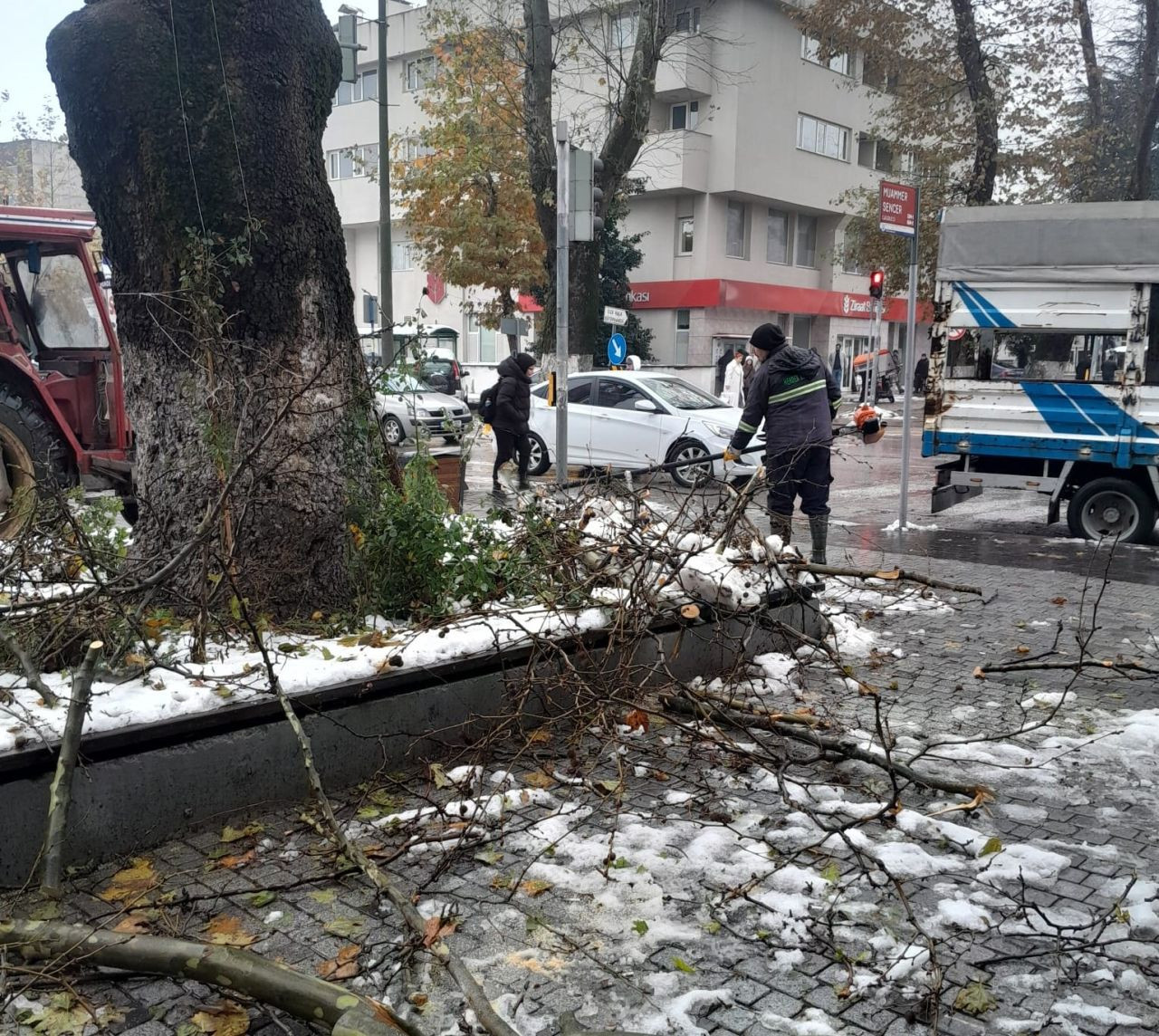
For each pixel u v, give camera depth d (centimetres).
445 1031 283
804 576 706
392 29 4512
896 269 2916
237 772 403
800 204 4178
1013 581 909
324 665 436
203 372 523
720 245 4006
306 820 397
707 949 326
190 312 521
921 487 1664
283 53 543
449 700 470
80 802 363
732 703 506
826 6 2681
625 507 614
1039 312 1123
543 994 301
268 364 510
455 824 400
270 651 452
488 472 1795
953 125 2638
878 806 432
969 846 398
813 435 807
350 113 4738
